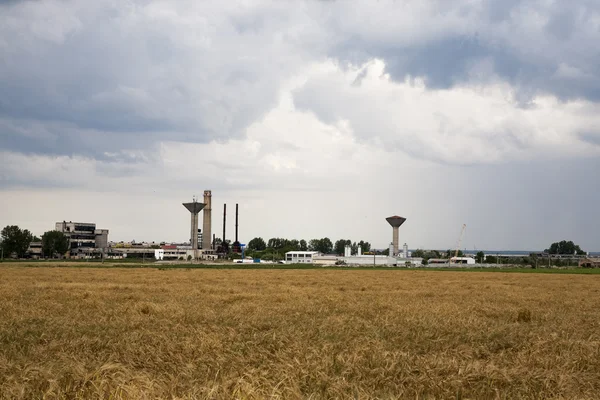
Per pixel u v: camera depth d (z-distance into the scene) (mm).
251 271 106188
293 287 51969
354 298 39688
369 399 12180
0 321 24703
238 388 12273
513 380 14172
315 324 23500
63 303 33938
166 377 14039
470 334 21578
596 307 36438
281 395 12359
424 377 14031
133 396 11898
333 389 12812
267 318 26109
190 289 47719
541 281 76250
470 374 14406
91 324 23641
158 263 167375
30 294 41094
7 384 12977
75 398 12133
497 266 188500
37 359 16500
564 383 13828
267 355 17172
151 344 18562
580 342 19594
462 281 73812
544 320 28094
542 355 17656
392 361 15664
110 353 17297
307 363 15164
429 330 22453
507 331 22828
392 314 28094
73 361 15414
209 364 15562
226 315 27172
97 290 46188
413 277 85625
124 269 107375
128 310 29109
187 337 19641
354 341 19266
